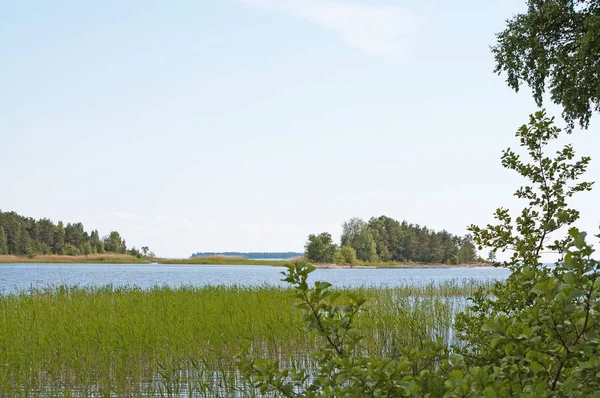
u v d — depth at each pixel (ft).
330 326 14.38
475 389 10.95
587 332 11.03
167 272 292.40
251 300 59.21
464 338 20.85
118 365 30.73
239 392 27.63
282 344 38.11
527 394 10.31
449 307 58.23
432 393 17.16
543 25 67.92
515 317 15.92
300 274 14.33
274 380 14.26
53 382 29.60
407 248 617.21
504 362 12.50
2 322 41.75
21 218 568.00
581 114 66.95
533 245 20.10
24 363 30.55
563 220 20.03
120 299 58.65
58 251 577.02
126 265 504.02
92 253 590.14
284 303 56.65
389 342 39.55
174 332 38.01
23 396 27.12
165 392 28.53
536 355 11.68
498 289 20.20
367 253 563.07
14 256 534.37
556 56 67.36
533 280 14.56
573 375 11.40
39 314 45.83
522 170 21.91
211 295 64.44
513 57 70.79
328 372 13.99
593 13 64.85
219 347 35.91
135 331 37.04
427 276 251.80
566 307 10.77
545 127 21.52
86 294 65.67
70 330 37.70
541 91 71.20
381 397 12.07
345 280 196.75
